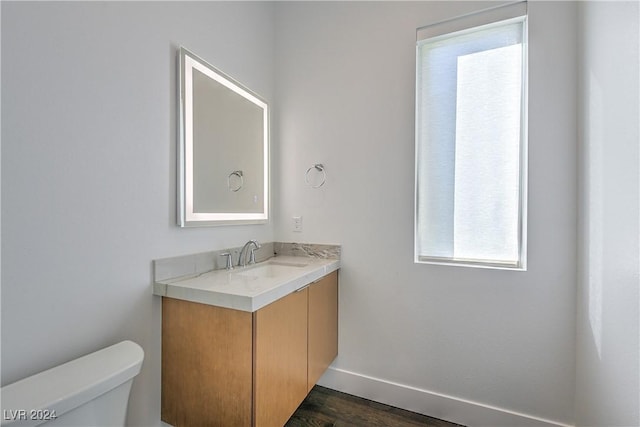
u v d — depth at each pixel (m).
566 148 1.43
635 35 0.92
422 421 1.66
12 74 0.86
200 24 1.54
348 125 1.93
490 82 1.63
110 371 0.94
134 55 1.21
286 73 2.12
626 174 0.97
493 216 1.64
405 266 1.78
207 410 1.22
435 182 1.76
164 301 1.32
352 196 1.92
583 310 1.34
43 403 0.78
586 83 1.30
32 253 0.92
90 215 1.07
